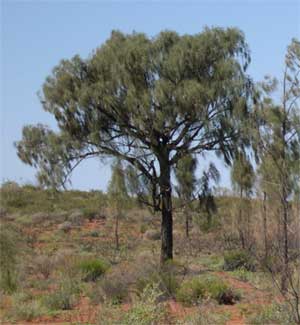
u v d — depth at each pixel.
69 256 25.64
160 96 25.23
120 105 26.58
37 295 17.34
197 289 15.34
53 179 26.98
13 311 14.57
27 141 27.25
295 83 12.73
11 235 19.03
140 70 26.55
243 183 24.17
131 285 16.97
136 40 27.19
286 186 8.56
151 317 9.22
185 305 14.36
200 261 26.97
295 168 11.08
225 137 25.88
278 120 14.42
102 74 27.36
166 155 27.41
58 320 13.88
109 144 27.36
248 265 21.41
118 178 26.77
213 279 17.73
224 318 12.03
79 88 26.95
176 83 26.41
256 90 25.30
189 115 26.16
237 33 27.02
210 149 27.02
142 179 27.31
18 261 20.44
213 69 26.66
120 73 26.30
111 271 20.44
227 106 25.83
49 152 26.92
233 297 15.88
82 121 27.12
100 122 27.06
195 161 27.48
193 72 26.72
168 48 27.02
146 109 25.55
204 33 26.92
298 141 14.68
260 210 12.50
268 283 15.52
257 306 13.80
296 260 8.71
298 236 8.50
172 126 26.27
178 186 27.45
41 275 22.34
